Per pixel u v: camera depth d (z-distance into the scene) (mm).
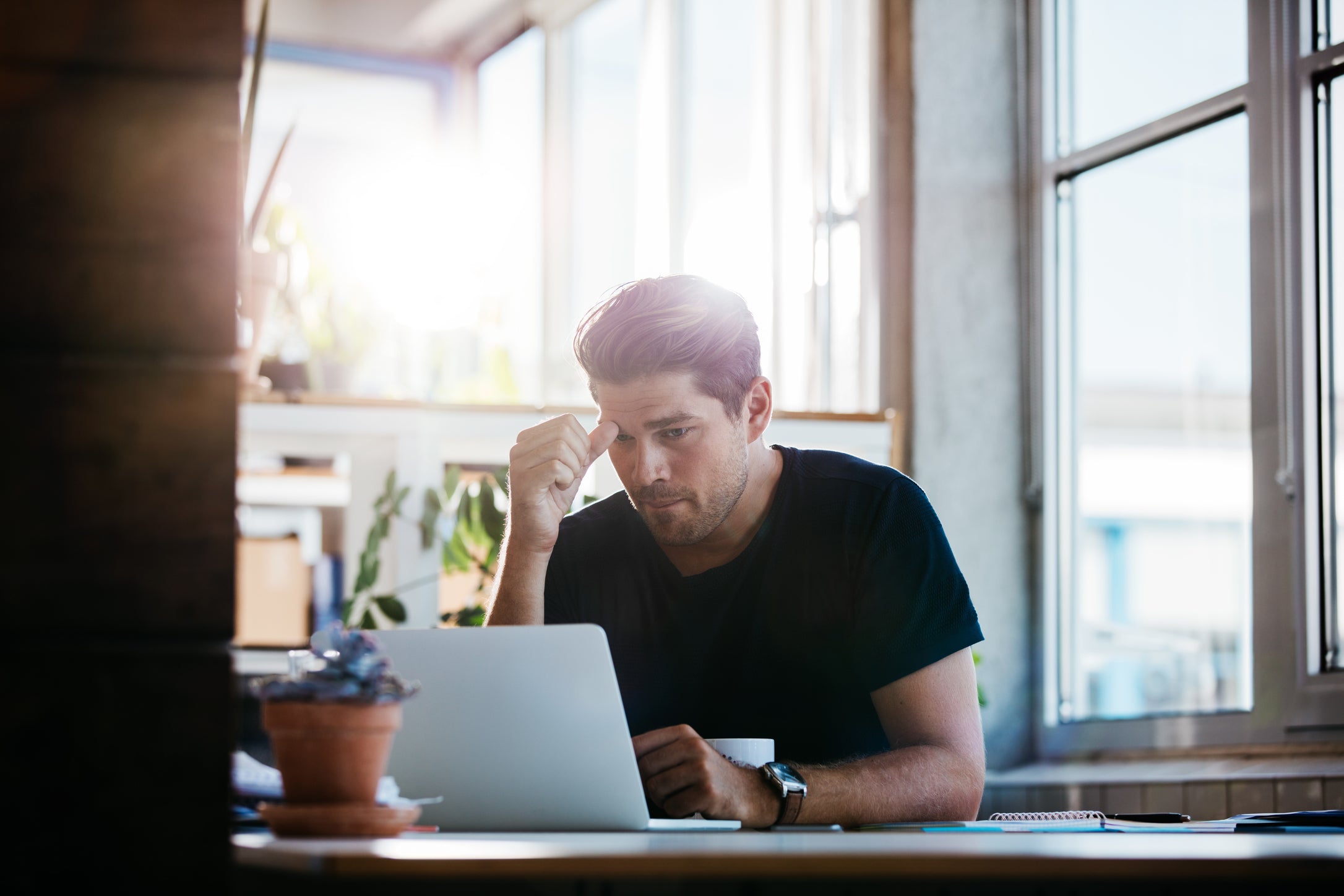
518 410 2633
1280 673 2686
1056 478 3348
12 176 825
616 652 1899
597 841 979
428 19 6574
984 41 3453
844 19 3576
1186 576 2977
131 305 831
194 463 823
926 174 3363
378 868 760
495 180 6504
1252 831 1286
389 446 2574
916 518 1837
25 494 806
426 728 1309
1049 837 1082
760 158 4027
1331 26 2688
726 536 1860
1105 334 3254
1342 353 2633
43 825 786
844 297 3527
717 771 1344
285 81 6750
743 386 1782
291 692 1029
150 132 842
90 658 798
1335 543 2631
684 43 4742
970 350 3369
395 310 3406
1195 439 2963
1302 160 2707
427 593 2576
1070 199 3379
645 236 4988
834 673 1818
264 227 3158
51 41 837
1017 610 3350
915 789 1504
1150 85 3125
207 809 800
